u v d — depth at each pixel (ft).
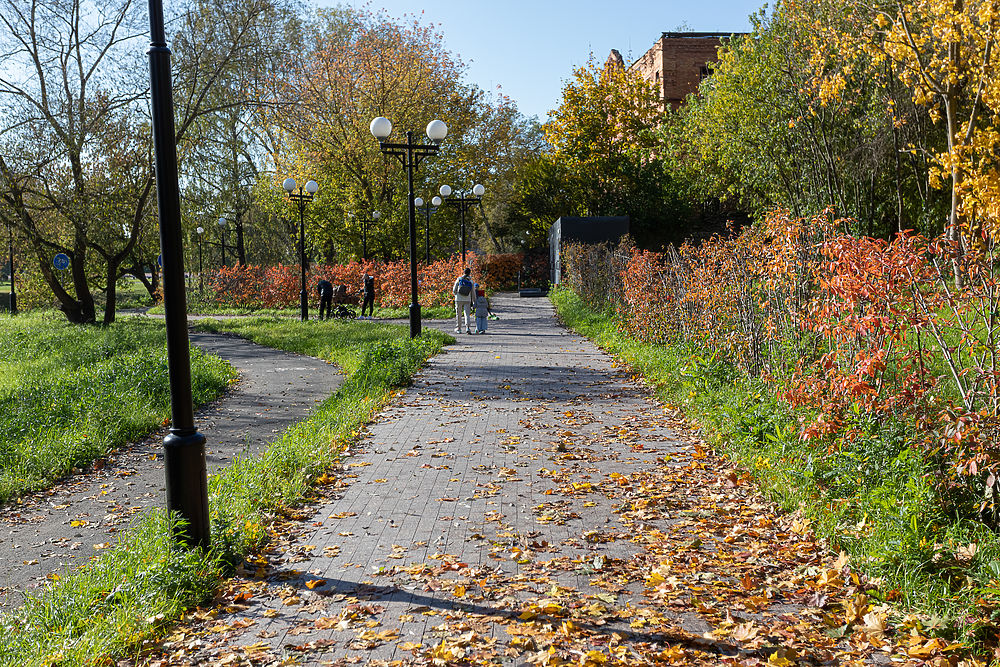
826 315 20.66
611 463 23.58
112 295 92.63
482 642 12.57
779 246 27.45
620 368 43.39
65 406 33.22
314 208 134.41
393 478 22.49
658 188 150.61
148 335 72.49
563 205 164.86
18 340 69.31
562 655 11.94
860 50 69.87
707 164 114.52
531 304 108.47
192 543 16.29
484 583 14.88
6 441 27.94
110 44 84.43
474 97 151.02
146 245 100.73
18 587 16.69
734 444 23.88
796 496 18.85
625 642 12.39
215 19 87.66
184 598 14.66
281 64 91.76
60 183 80.12
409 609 13.94
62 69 83.66
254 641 13.03
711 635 12.50
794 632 12.73
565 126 156.46
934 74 64.13
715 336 35.17
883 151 81.51
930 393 18.47
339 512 19.62
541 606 13.61
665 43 164.76
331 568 16.06
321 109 123.13
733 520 18.38
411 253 56.85
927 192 80.84
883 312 18.54
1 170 77.97
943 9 56.95
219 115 123.03
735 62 92.89
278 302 125.49
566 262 108.06
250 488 20.90
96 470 26.18
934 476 16.03
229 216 151.53
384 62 137.18
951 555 14.29
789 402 23.31
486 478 22.24
